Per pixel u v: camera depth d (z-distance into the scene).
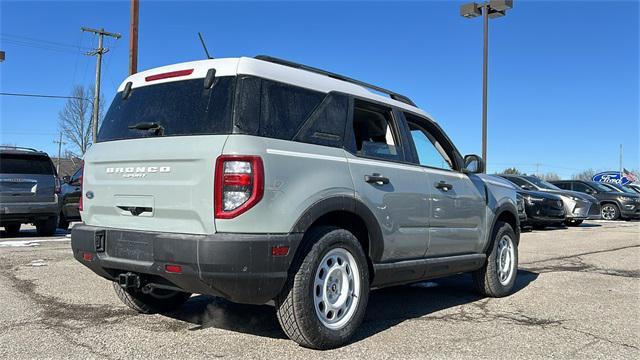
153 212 4.10
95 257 4.37
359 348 4.25
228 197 3.71
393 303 6.04
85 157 4.80
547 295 6.50
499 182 6.73
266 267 3.73
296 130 4.14
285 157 3.94
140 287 4.25
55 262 8.14
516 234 6.94
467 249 5.92
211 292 3.85
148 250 4.02
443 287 7.05
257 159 3.75
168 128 4.15
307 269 3.97
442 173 5.61
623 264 9.06
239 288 3.69
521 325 5.07
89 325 4.82
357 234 4.68
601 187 21.95
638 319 5.34
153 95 4.46
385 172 4.78
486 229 6.18
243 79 3.98
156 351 4.11
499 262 6.43
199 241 3.68
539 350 4.32
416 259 5.18
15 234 13.13
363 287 4.43
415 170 5.20
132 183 4.25
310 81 4.43
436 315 5.45
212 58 4.34
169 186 3.99
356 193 4.41
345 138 4.54
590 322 5.21
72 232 4.63
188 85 4.25
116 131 4.58
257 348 4.20
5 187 11.22
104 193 4.48
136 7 12.62
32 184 11.55
